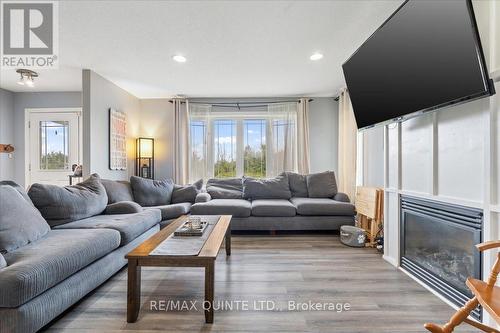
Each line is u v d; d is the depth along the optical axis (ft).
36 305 4.49
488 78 4.56
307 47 9.41
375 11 7.27
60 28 8.05
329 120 16.14
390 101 7.05
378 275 7.51
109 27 8.01
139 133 16.22
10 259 4.91
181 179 15.83
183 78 12.62
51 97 15.20
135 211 9.86
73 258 5.39
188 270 7.86
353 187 13.58
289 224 11.85
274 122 15.96
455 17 4.88
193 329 5.03
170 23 7.80
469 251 5.78
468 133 5.58
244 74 12.10
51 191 7.98
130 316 5.24
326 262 8.50
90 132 11.43
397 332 4.98
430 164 6.65
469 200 5.52
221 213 11.75
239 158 16.37
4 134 14.71
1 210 5.74
